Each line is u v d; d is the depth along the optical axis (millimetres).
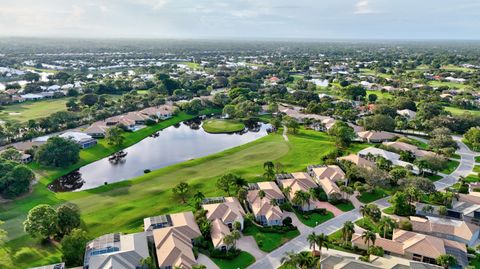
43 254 87562
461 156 160000
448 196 112188
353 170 129875
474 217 105688
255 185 121438
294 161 152875
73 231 86812
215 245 89000
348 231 89000
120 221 103875
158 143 189750
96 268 77562
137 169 152875
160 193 122625
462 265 83562
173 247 84250
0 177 117812
